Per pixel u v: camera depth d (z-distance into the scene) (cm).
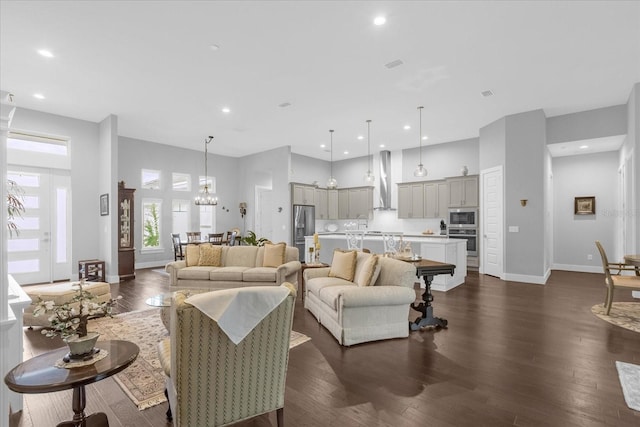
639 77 470
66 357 175
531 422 199
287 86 493
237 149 934
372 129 729
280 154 898
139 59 409
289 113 617
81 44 373
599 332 354
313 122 675
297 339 338
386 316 336
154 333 358
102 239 648
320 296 378
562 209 775
